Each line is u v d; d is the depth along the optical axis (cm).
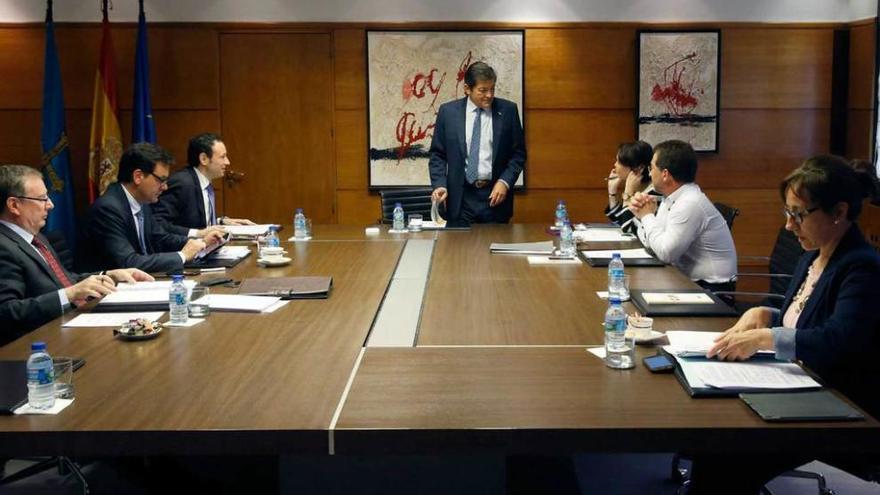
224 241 434
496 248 445
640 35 642
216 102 654
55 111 607
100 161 624
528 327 283
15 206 338
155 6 645
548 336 271
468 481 242
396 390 219
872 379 235
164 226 492
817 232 251
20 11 641
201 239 416
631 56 650
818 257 269
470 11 646
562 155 660
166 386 223
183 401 212
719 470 238
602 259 402
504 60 648
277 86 654
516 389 219
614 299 249
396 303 322
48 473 369
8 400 207
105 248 410
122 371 237
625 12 646
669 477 360
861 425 191
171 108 655
